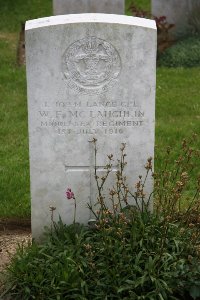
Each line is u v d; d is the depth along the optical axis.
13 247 2.40
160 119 3.62
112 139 2.20
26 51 2.11
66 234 2.18
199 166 2.94
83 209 2.27
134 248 2.10
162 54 4.83
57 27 2.08
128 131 2.20
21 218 2.62
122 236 2.09
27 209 2.64
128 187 2.26
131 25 2.09
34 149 2.20
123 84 2.15
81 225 2.24
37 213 2.27
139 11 5.45
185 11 5.14
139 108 2.17
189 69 4.61
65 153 2.21
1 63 4.66
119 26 2.09
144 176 2.25
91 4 4.66
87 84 2.14
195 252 2.10
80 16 2.13
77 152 2.21
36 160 2.21
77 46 2.11
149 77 2.14
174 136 3.31
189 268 2.02
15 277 2.07
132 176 2.25
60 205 2.26
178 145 3.18
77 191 2.25
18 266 2.08
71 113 2.17
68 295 2.01
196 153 2.37
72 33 2.09
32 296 2.01
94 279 2.03
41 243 2.28
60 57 2.11
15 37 5.43
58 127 2.18
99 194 2.15
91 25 2.09
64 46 2.10
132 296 1.98
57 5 4.68
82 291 2.00
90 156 2.21
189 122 3.55
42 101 2.15
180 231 2.19
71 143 2.20
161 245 2.04
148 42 2.11
